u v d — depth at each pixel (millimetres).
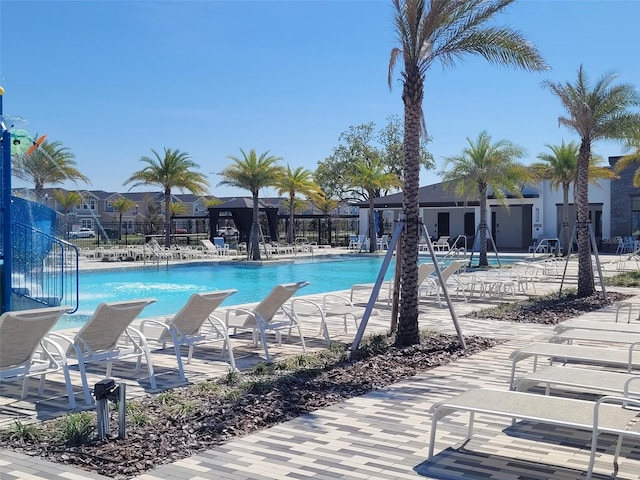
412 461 4547
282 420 5512
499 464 4496
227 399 6098
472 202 36906
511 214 39906
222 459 4578
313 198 41844
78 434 4914
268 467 4430
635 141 18422
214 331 8320
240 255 32250
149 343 9211
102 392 4922
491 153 24469
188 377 7195
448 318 11898
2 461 4535
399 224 8859
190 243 44906
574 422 4004
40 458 4594
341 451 4750
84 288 19672
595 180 31531
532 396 4539
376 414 5684
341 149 51469
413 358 8000
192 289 19516
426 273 13477
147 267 25344
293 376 7035
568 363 7711
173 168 35062
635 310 12922
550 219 36531
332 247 40469
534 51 9000
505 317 11930
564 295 15234
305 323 11234
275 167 28656
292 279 22766
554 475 4301
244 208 35062
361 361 7844
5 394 6418
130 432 5121
